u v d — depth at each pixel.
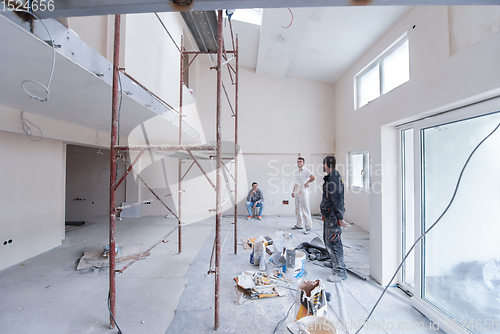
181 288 2.08
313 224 4.64
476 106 1.31
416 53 2.71
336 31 3.47
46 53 1.13
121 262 2.66
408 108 1.71
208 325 1.59
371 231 2.23
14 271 2.44
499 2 0.76
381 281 2.09
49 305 1.83
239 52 4.76
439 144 1.62
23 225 2.74
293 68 5.09
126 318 1.66
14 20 0.88
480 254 1.39
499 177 1.28
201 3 0.80
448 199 1.57
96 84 1.58
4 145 2.54
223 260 2.73
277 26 3.46
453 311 1.52
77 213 5.35
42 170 3.01
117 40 1.52
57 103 2.08
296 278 2.23
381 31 3.31
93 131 3.57
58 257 2.84
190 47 4.96
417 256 1.75
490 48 1.14
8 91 1.75
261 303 1.83
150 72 2.58
